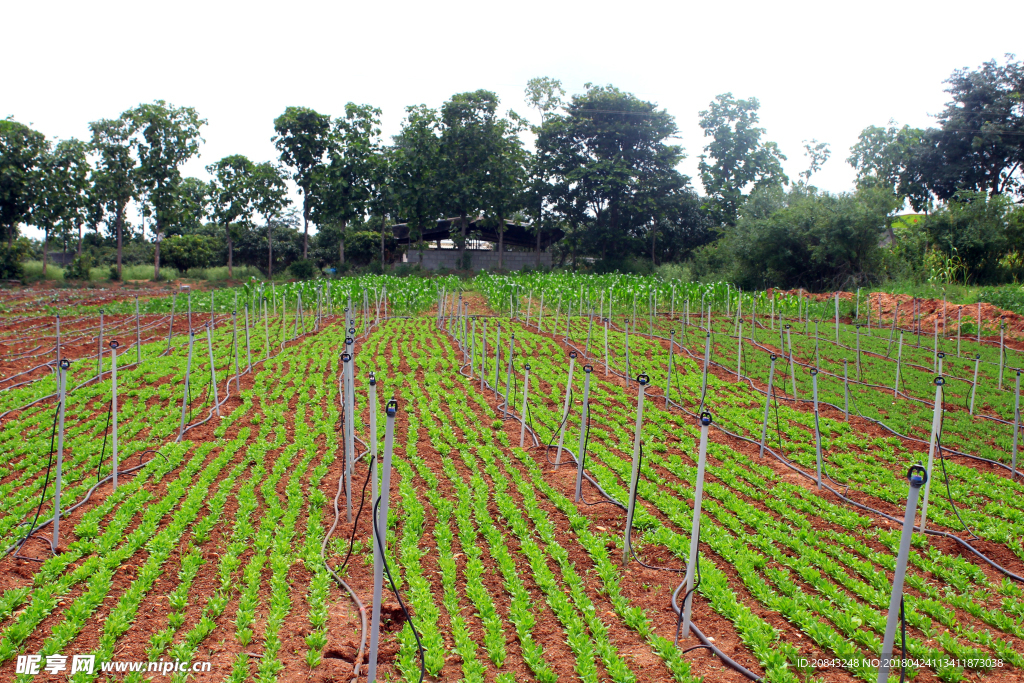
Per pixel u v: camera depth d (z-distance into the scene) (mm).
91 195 50312
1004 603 6242
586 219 55812
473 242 65875
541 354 19172
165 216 51906
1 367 16531
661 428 12047
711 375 16672
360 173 54812
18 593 5934
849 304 27562
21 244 46656
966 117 43688
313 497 8172
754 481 9383
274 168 55344
